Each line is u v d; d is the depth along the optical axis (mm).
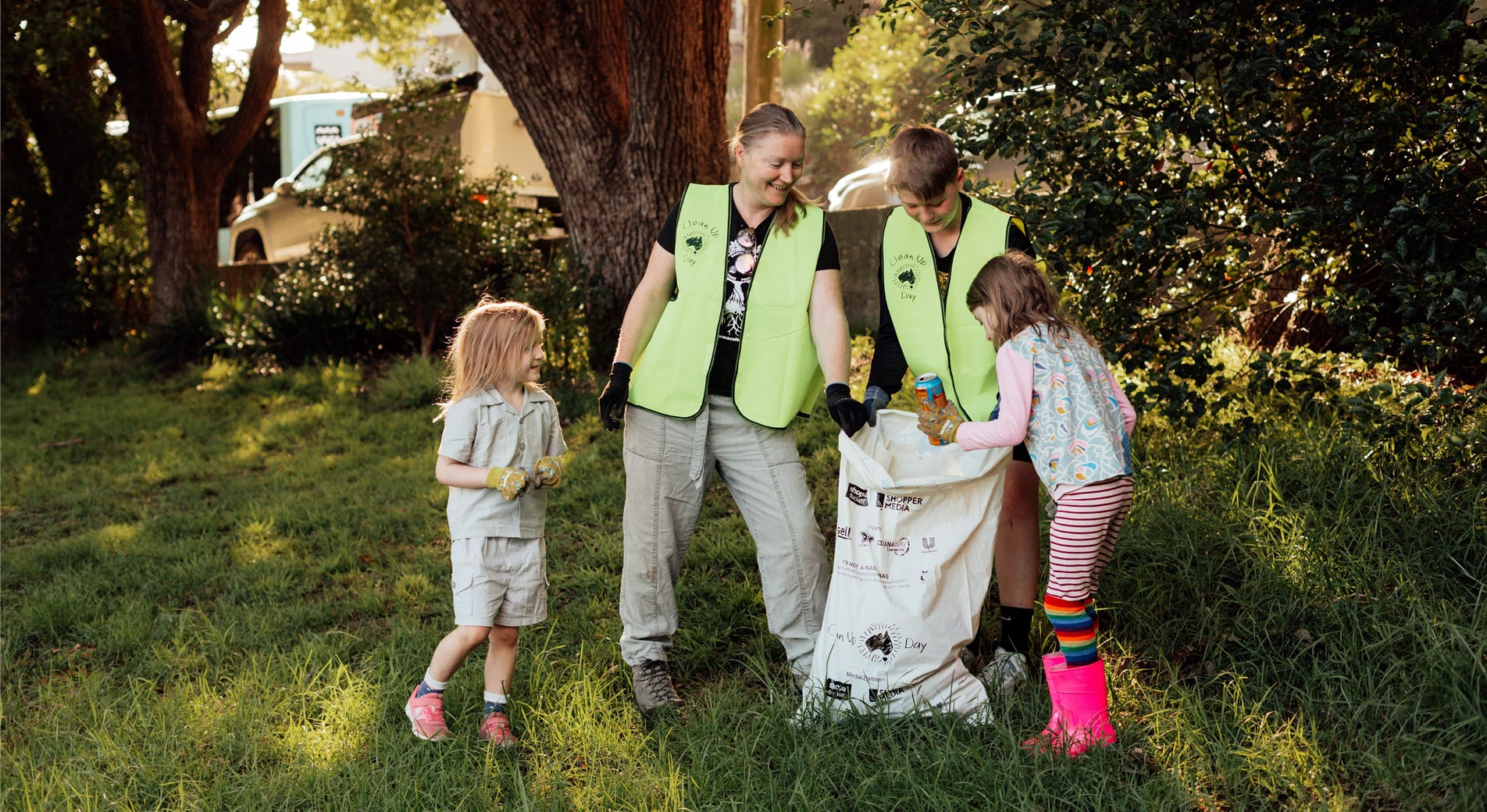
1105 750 2891
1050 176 4301
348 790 3076
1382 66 3934
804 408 3426
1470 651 2857
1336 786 2688
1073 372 2943
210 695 3809
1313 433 4484
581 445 7195
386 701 3623
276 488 7148
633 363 3467
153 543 5965
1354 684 3039
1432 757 2701
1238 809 2666
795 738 3111
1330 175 3824
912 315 3322
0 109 13758
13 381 12484
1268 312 6250
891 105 16250
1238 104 4035
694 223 3373
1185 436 4848
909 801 2801
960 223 3287
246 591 5066
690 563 4832
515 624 3400
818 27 20047
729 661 3947
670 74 8477
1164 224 3924
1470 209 3809
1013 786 2771
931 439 3076
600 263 9000
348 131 16203
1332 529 3756
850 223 9844
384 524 6090
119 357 13867
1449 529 3648
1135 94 3996
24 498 7316
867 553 3143
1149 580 3801
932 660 3127
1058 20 3994
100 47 13438
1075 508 2902
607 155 8828
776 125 3135
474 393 3352
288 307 11758
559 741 3283
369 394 10008
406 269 10516
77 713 3822
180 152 13945
